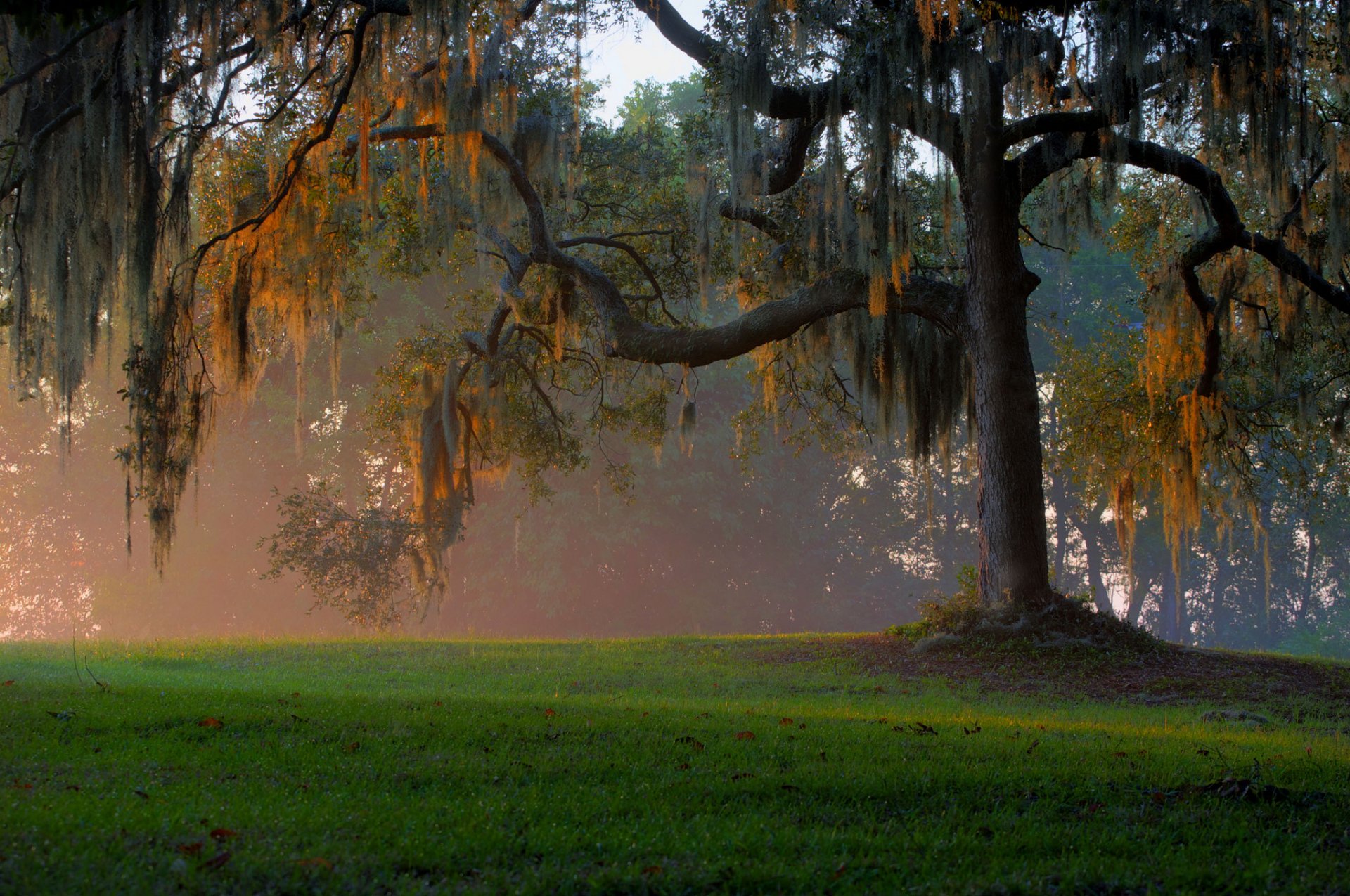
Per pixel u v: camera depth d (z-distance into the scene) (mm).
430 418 20625
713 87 16141
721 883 4402
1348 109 16891
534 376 23016
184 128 13000
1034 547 17156
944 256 20922
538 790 5777
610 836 4949
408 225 19562
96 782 5668
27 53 11422
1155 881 4625
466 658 17047
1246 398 21359
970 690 14695
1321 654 44781
